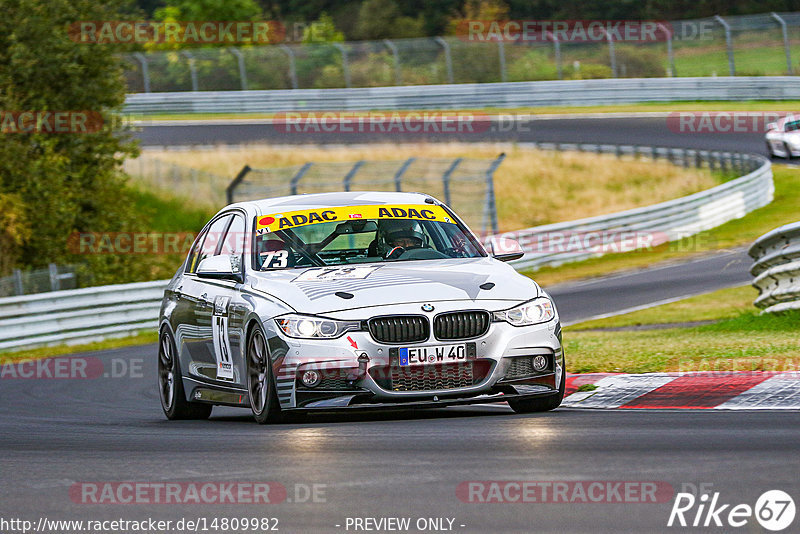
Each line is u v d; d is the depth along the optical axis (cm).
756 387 2831
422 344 2575
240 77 18425
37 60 10075
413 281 2702
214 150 14712
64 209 9950
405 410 2667
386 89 17388
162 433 2673
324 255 2917
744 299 6769
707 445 2012
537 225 12469
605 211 12744
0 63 10231
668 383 2998
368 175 13688
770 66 17712
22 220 9612
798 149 13012
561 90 17088
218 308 2964
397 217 3066
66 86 10362
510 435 2225
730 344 3731
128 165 14212
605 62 18138
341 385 2570
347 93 17462
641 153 14012
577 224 9856
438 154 14338
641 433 2203
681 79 16762
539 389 2675
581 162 14000
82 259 10288
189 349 3200
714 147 14200
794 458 1842
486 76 18125
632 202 12900
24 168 9944
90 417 3519
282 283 2770
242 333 2794
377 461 1955
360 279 2728
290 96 17662
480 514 1516
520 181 13488
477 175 13612
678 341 4138
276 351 2616
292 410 2600
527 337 2655
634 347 3969
